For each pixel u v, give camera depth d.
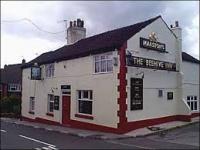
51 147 14.24
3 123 27.80
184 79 24.14
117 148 14.10
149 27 21.06
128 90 19.19
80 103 22.14
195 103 25.55
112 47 19.36
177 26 23.59
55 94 24.83
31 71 26.92
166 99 22.34
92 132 19.42
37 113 27.52
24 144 15.05
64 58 23.70
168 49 22.77
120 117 18.62
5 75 50.81
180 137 17.56
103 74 19.95
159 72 21.81
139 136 17.91
